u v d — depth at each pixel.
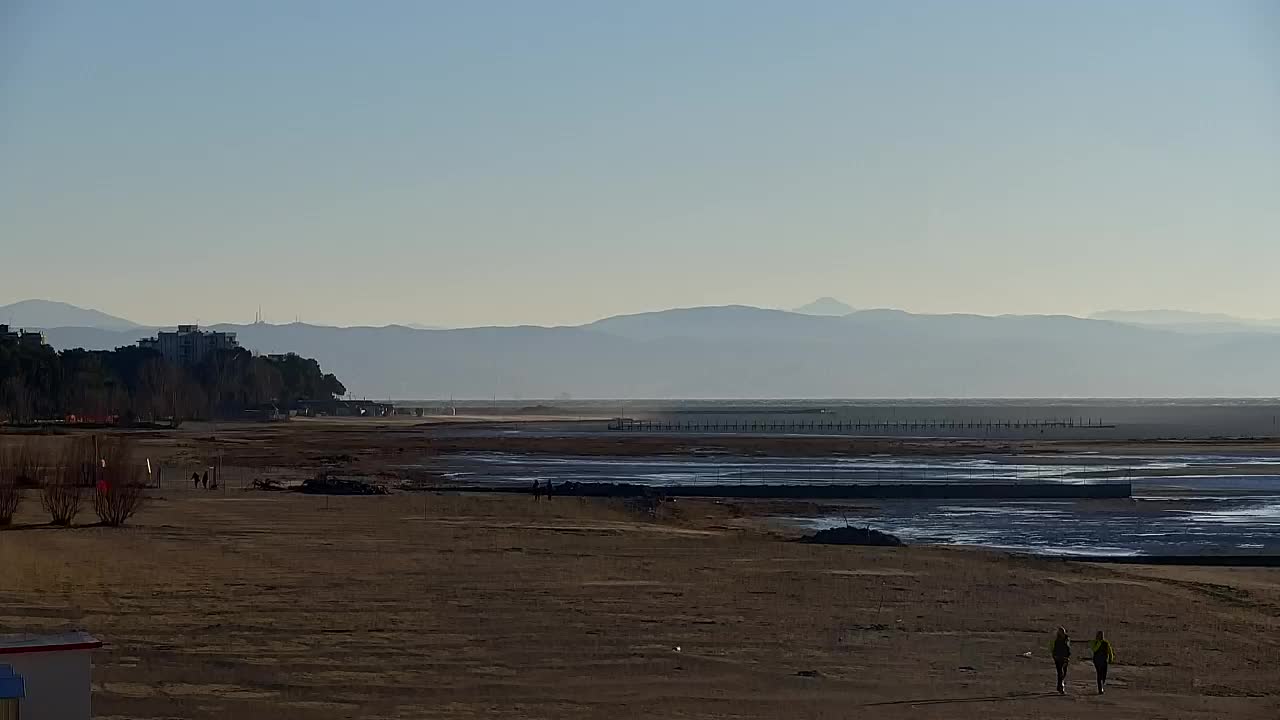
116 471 89.69
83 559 62.44
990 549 84.06
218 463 152.38
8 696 19.77
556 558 66.50
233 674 37.12
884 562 67.12
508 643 42.62
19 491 97.31
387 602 50.75
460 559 65.31
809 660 41.00
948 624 48.28
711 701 35.28
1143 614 52.09
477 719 32.66
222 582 55.56
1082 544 87.75
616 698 35.38
